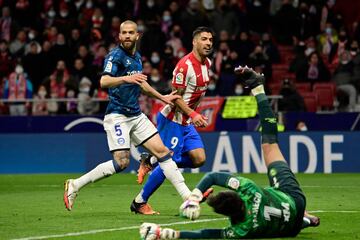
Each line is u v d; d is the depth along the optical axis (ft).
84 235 66.39
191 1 180.96
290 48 187.73
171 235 58.34
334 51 182.60
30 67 174.19
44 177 146.30
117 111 80.18
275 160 62.39
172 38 179.93
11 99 165.48
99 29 179.73
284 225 59.67
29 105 165.07
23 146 158.30
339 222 74.79
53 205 93.76
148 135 80.33
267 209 58.70
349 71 170.81
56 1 188.03
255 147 149.48
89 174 80.28
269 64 171.01
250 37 184.24
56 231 69.15
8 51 181.06
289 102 158.20
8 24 185.16
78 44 177.37
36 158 157.79
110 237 65.16
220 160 150.71
